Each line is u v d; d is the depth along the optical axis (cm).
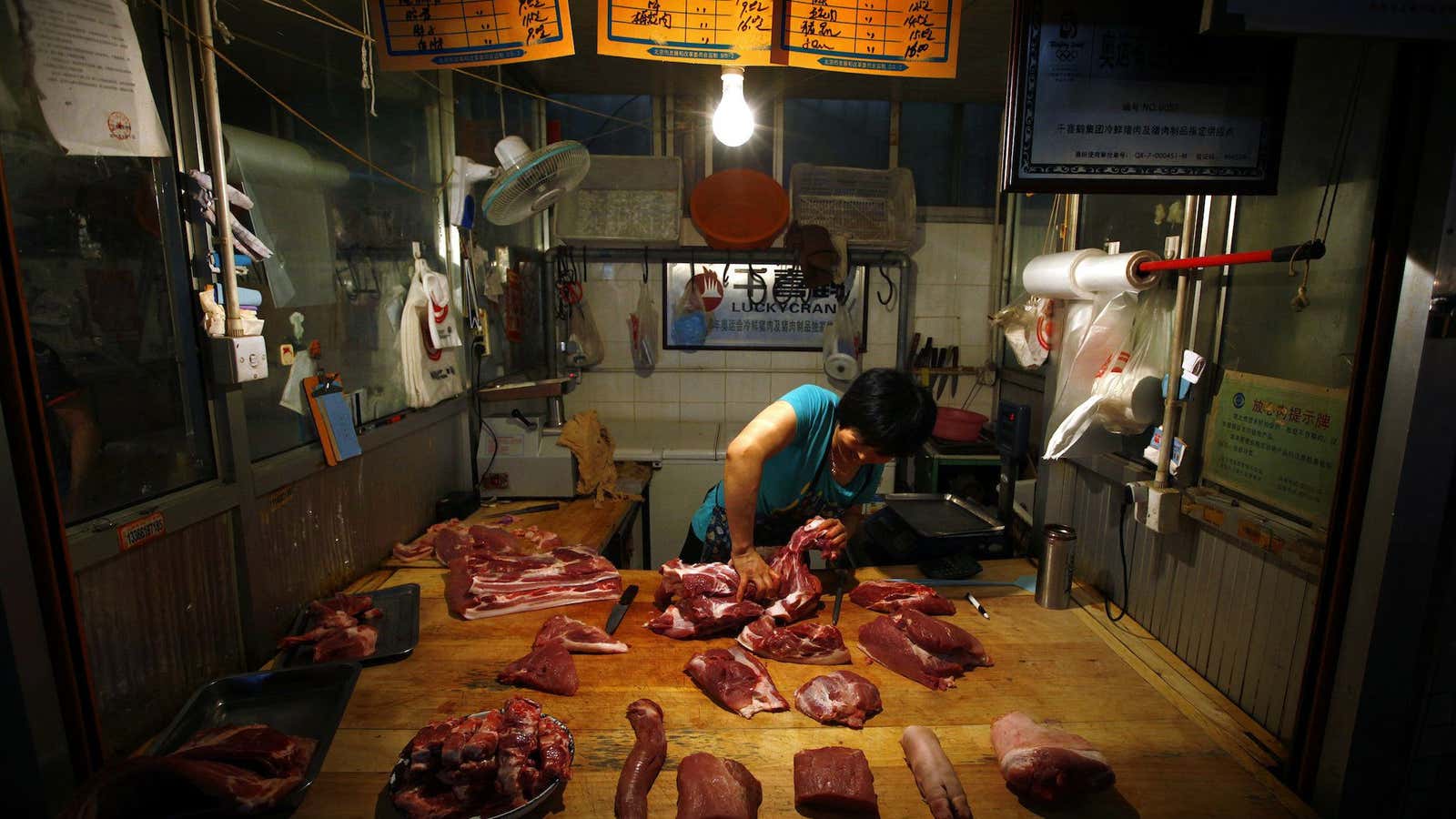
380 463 269
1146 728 170
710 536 266
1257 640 172
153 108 157
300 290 222
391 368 280
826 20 203
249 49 199
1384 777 151
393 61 204
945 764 150
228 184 189
